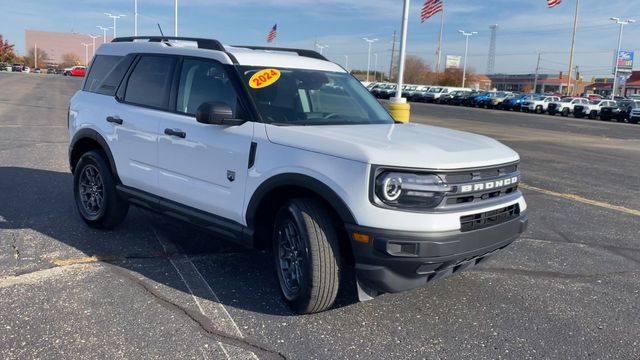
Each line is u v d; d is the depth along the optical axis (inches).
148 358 134.3
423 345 146.3
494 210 155.0
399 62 562.3
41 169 362.6
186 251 213.5
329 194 146.3
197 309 162.2
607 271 212.4
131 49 227.0
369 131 169.5
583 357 143.6
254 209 165.3
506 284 193.0
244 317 158.4
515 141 756.0
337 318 159.6
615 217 303.4
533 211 309.9
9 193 293.0
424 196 141.3
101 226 233.1
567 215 303.6
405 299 175.3
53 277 181.5
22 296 165.8
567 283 197.2
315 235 149.8
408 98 2484.0
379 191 140.6
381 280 143.3
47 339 141.2
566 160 559.5
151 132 200.4
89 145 241.1
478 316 165.5
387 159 141.1
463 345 147.3
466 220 147.4
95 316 154.8
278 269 166.1
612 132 1109.1
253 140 166.1
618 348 149.3
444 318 163.0
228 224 174.9
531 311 171.0
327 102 190.7
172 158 192.4
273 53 204.7
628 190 391.9
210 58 190.2
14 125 612.1
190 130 184.9
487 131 933.2
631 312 173.6
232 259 206.2
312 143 153.5
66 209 266.1
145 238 226.7
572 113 1866.4
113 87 227.8
